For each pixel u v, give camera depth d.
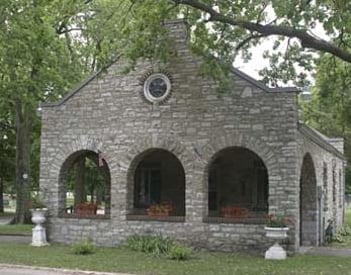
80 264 16.92
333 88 18.20
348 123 19.30
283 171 19.50
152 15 15.97
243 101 20.14
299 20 14.12
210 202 24.56
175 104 21.09
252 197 24.08
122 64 21.97
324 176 26.28
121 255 19.03
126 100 21.83
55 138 22.86
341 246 24.22
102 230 21.81
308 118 32.09
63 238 22.39
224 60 17.19
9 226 31.09
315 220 23.44
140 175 25.56
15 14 22.77
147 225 21.17
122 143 21.80
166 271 15.72
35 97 27.11
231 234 19.98
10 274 15.29
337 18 13.52
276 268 16.50
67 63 29.67
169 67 21.22
